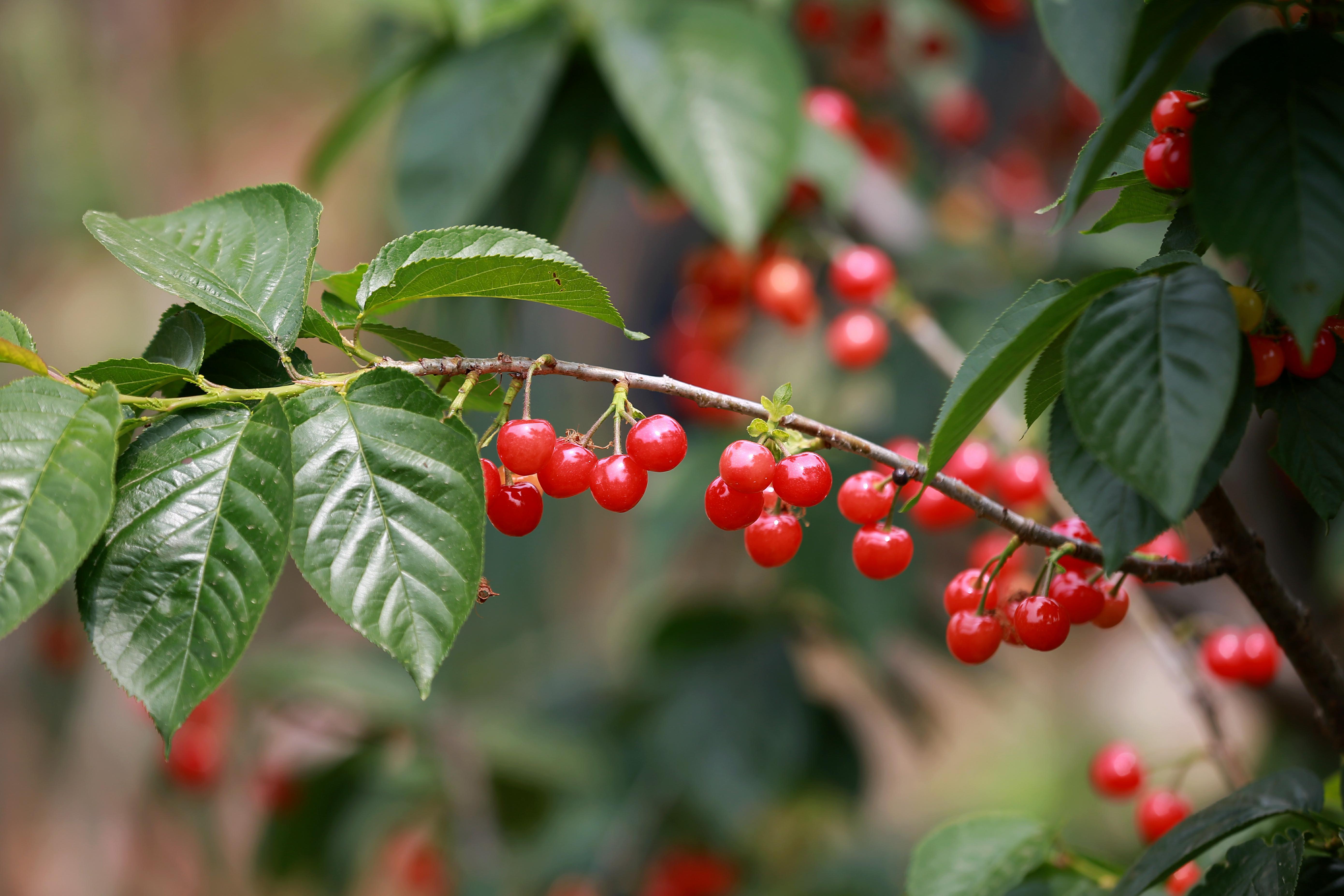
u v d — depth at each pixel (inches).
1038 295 39.1
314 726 71.0
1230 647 46.1
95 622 37.5
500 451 39.1
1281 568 62.8
